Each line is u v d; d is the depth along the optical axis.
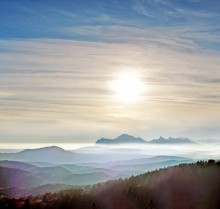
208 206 109.62
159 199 117.69
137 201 119.81
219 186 117.38
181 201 113.88
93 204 117.38
